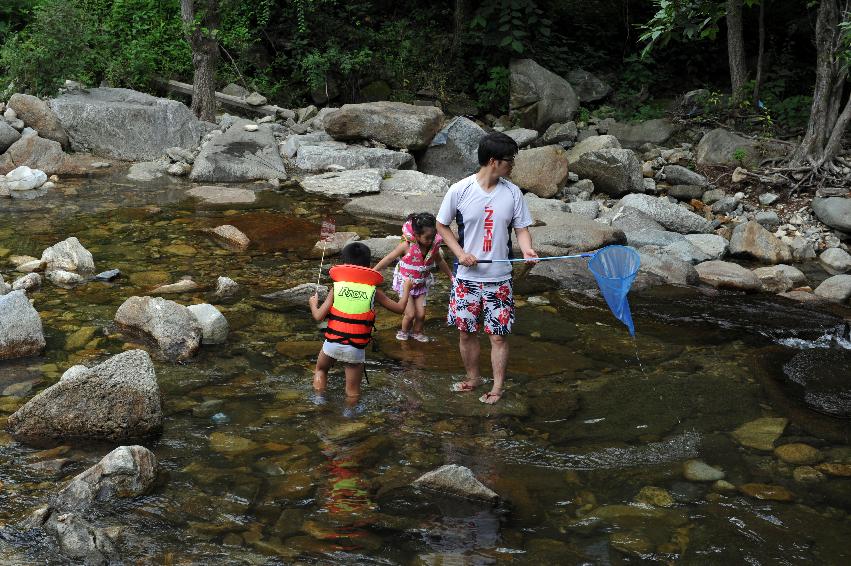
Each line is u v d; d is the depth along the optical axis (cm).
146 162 1139
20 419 452
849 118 1093
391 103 1259
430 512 391
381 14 1683
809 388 549
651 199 1004
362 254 512
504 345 514
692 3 1032
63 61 1205
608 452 455
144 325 585
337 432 468
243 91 1417
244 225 894
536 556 359
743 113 1348
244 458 435
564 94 1441
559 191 1105
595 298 729
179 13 1461
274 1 1504
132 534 366
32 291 669
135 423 454
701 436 477
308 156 1170
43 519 371
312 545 362
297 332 612
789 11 1521
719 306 723
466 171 1223
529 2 1502
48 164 1064
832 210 977
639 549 367
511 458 446
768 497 412
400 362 570
